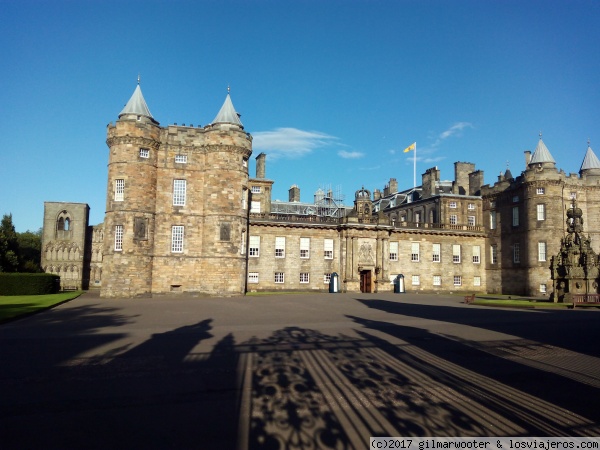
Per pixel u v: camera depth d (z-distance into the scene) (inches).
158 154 1879.9
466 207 2805.1
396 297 1935.3
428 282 2608.3
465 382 447.5
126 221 1763.0
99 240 2716.5
